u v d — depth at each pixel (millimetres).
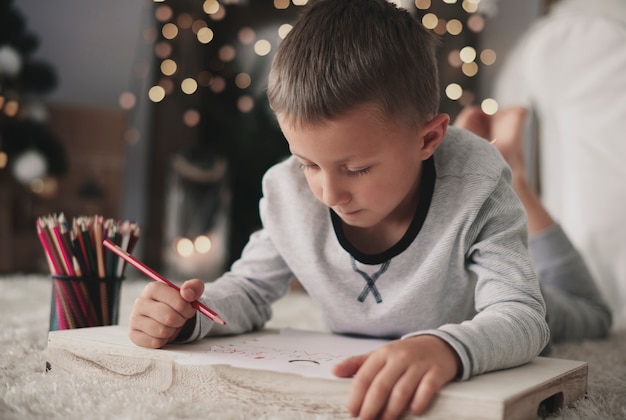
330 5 771
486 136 1399
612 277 1646
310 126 700
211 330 832
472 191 805
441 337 631
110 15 3020
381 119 704
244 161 2910
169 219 2805
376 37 726
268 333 901
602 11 1830
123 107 2982
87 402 672
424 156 778
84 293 942
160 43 2967
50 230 954
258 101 2914
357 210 729
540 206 1336
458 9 2617
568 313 1223
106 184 2838
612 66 1706
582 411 691
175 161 2801
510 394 579
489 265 784
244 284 924
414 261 831
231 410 644
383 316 862
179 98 3002
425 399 578
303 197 889
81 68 3016
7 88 2336
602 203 1663
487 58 2547
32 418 636
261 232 997
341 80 694
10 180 2590
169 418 625
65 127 2822
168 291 749
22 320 1230
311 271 891
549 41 1787
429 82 775
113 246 835
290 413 632
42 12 3008
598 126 1693
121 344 747
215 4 2729
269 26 2965
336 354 739
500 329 678
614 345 1218
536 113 1910
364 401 586
